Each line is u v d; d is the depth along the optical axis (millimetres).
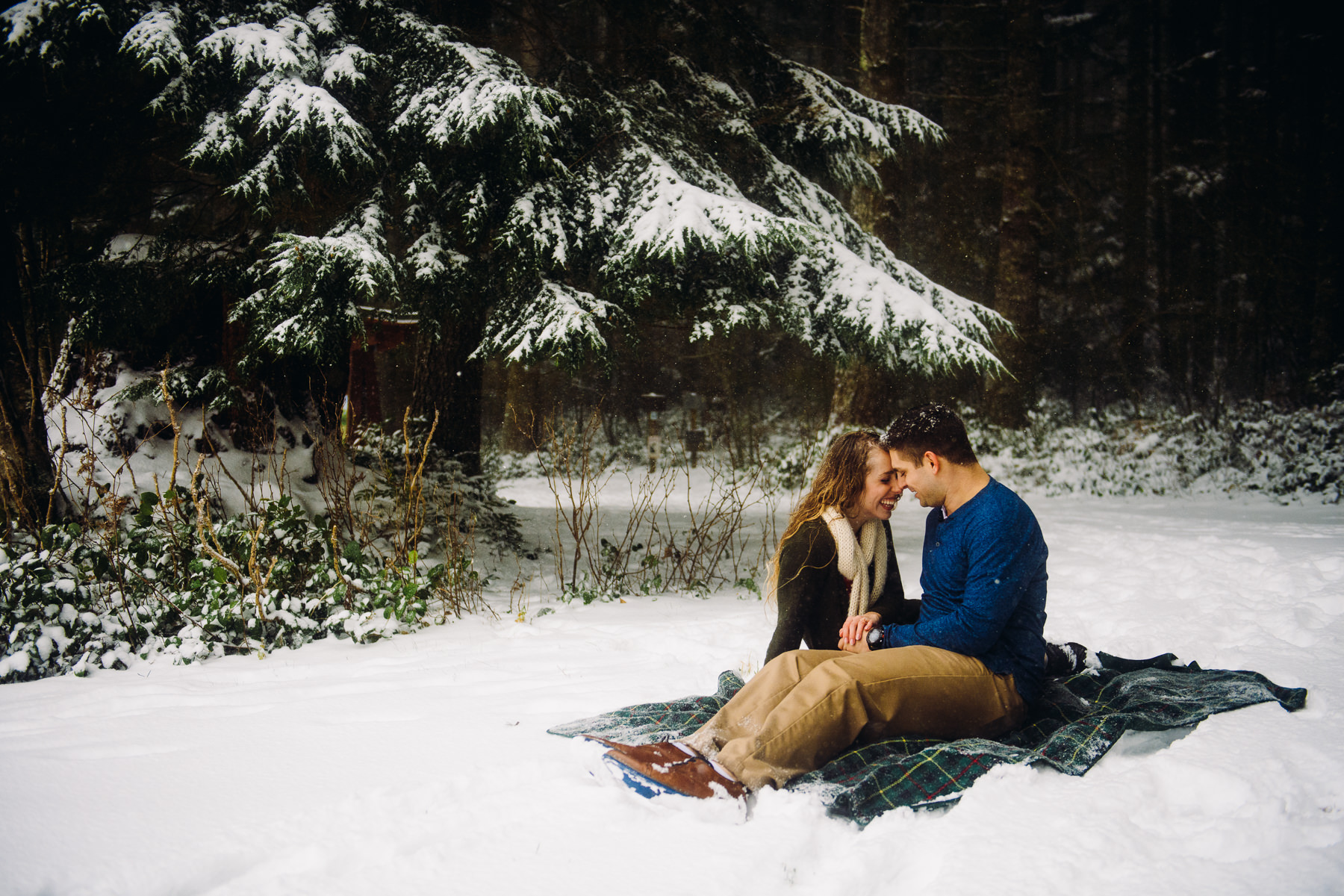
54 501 6098
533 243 6633
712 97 8672
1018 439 15773
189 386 6633
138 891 2061
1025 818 2174
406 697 3684
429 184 6625
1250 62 22875
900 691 2576
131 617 4914
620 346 7395
